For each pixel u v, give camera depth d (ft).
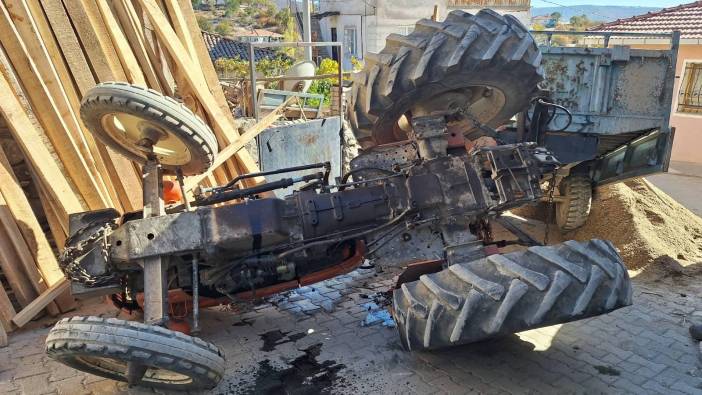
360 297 16.80
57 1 17.20
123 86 11.03
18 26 16.20
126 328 9.68
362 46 90.22
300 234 12.57
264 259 12.68
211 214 12.13
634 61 19.44
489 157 12.13
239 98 37.24
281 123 27.81
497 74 12.50
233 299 13.35
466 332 9.90
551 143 21.21
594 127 20.49
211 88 22.16
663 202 23.88
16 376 12.62
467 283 10.28
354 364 12.84
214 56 81.71
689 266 18.97
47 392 11.98
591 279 9.75
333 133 25.96
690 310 15.44
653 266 18.66
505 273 10.12
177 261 12.75
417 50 12.39
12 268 15.42
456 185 12.41
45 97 16.37
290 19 145.38
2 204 15.37
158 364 9.78
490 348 13.41
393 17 87.86
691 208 29.27
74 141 16.97
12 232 15.44
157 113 11.10
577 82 20.47
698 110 39.63
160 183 12.73
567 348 13.33
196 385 11.16
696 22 41.06
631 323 14.64
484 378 12.10
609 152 21.83
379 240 12.81
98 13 18.26
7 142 16.29
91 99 11.26
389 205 12.72
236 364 12.94
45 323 15.52
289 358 13.19
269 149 23.16
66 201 16.35
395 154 14.06
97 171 17.51
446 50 12.08
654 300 16.14
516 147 12.20
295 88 40.96
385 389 11.76
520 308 9.66
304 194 13.07
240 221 12.12
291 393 11.69
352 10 89.66
